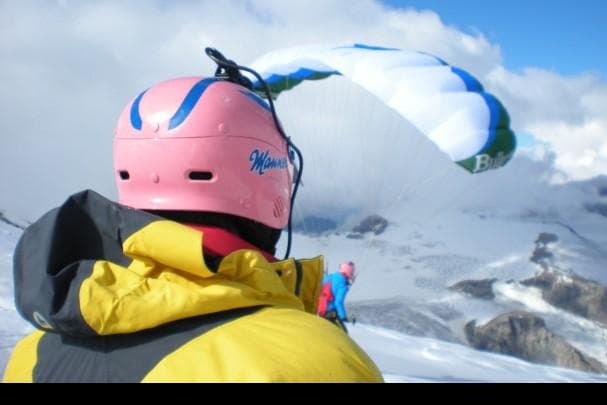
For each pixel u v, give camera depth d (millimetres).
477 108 9562
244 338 902
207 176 1248
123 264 1023
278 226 1405
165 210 1254
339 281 7965
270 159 1330
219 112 1238
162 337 941
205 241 1187
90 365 986
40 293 964
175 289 930
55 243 1012
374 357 9211
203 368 869
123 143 1290
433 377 7977
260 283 1009
